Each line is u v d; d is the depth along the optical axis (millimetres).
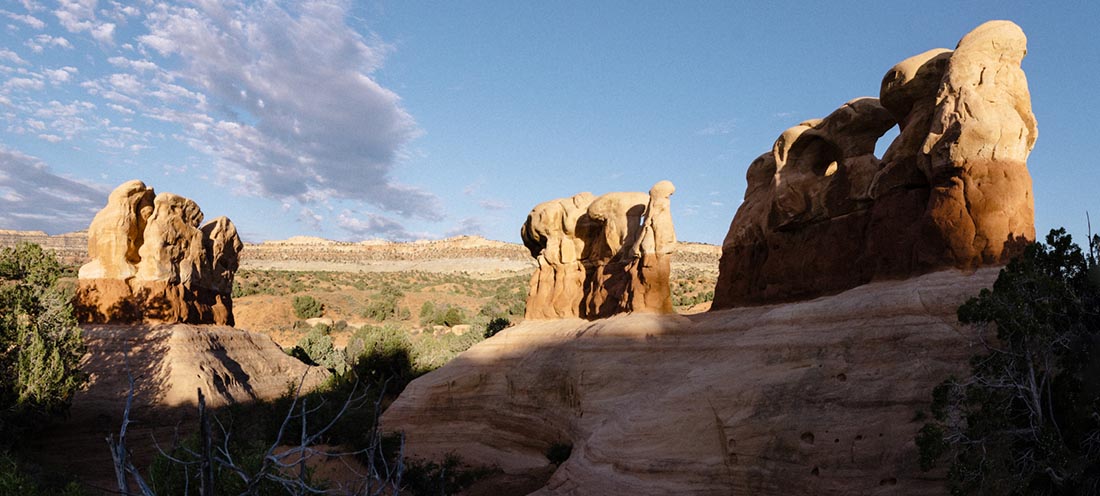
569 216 40938
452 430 36438
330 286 135875
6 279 33844
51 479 25859
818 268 26984
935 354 17953
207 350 42719
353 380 45875
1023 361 14219
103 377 37281
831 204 26797
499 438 34875
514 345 38125
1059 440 13258
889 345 19062
